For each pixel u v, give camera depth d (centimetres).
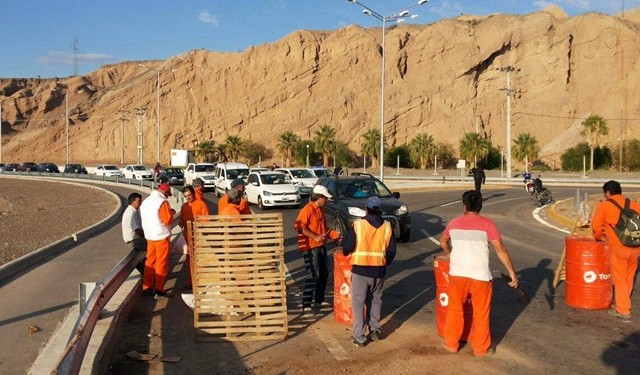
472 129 10806
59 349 608
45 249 1362
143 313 826
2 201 3791
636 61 10200
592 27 10775
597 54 10650
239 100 12988
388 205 1468
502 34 11344
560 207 2303
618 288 789
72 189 4672
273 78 12794
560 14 13212
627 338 697
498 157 9450
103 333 636
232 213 823
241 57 13400
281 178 2620
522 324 758
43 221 2452
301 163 10256
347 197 1518
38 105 19600
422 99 11300
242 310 731
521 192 3509
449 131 10875
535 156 8981
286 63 12756
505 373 590
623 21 11119
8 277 1104
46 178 6112
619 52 10419
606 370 596
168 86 13938
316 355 653
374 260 679
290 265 1183
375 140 9794
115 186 4644
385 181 5066
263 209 2486
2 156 15238
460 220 650
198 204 997
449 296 651
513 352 652
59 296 928
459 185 4144
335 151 9738
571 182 4703
